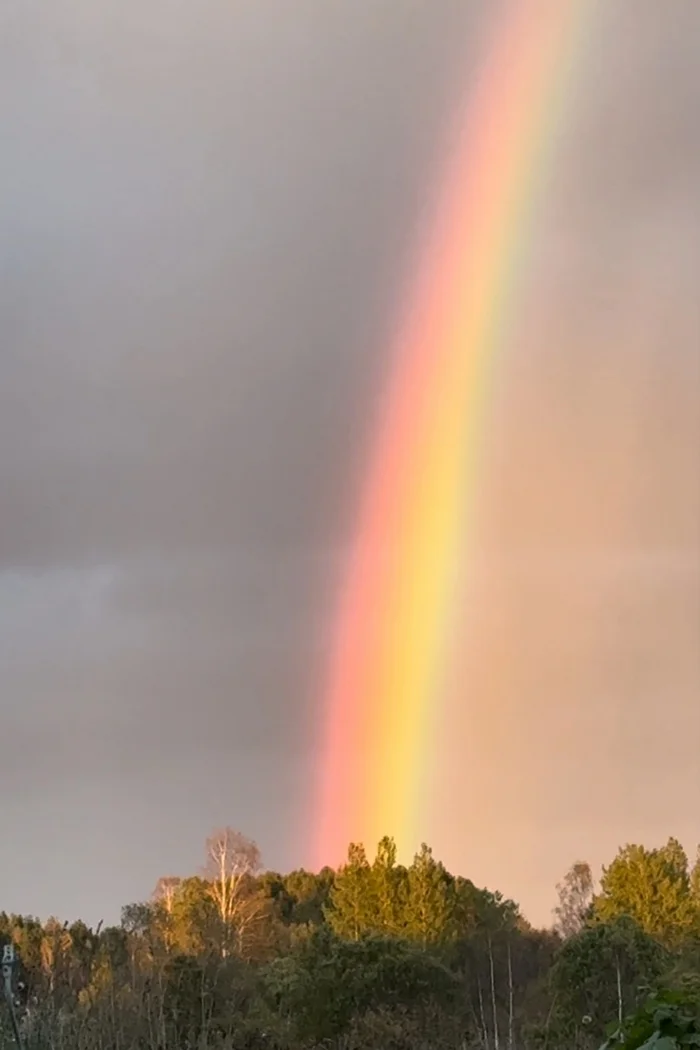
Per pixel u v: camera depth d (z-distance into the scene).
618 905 39.53
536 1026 23.53
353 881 40.62
